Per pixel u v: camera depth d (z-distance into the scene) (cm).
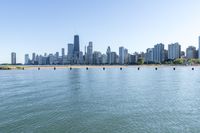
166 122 2989
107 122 3009
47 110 3666
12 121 3062
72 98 4769
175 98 4762
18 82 8469
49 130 2725
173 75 12244
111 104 4119
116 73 14625
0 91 5881
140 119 3130
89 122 3017
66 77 11081
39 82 8438
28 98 4788
